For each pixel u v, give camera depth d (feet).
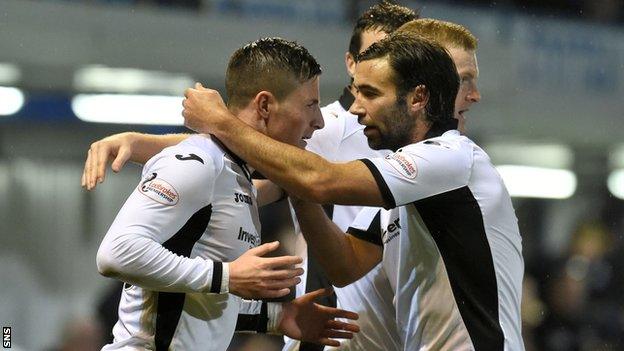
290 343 29.76
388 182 23.57
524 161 82.94
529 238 85.25
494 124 78.43
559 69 80.28
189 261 22.24
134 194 22.56
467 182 24.18
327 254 26.00
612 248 74.49
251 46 24.41
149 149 26.13
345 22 69.82
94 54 63.67
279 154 23.32
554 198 85.56
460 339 24.22
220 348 24.22
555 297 68.08
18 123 67.87
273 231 61.87
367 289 27.94
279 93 24.02
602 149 82.94
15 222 71.46
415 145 24.29
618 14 83.56
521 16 78.74
